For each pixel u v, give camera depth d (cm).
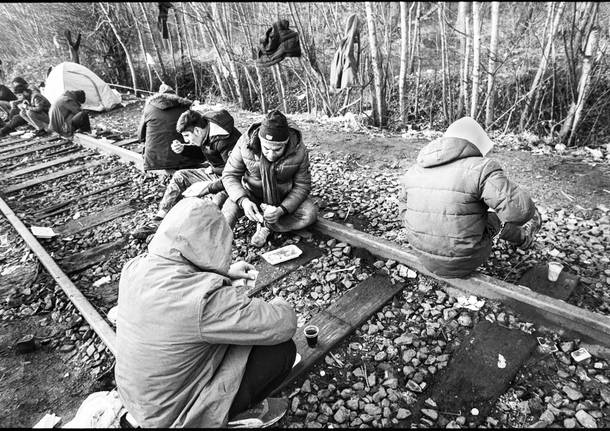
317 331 265
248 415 219
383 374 253
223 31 969
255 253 379
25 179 630
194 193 413
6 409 255
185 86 1255
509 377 240
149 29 1130
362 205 443
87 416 229
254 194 389
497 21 587
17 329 321
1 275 395
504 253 342
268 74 1091
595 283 304
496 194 247
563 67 665
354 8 820
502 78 707
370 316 292
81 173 624
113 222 471
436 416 223
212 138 409
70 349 297
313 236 393
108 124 886
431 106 758
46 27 1291
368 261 349
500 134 658
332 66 670
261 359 203
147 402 183
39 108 834
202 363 188
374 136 671
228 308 178
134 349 178
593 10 552
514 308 282
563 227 373
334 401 239
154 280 177
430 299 302
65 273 379
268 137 327
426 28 913
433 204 271
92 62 1310
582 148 593
